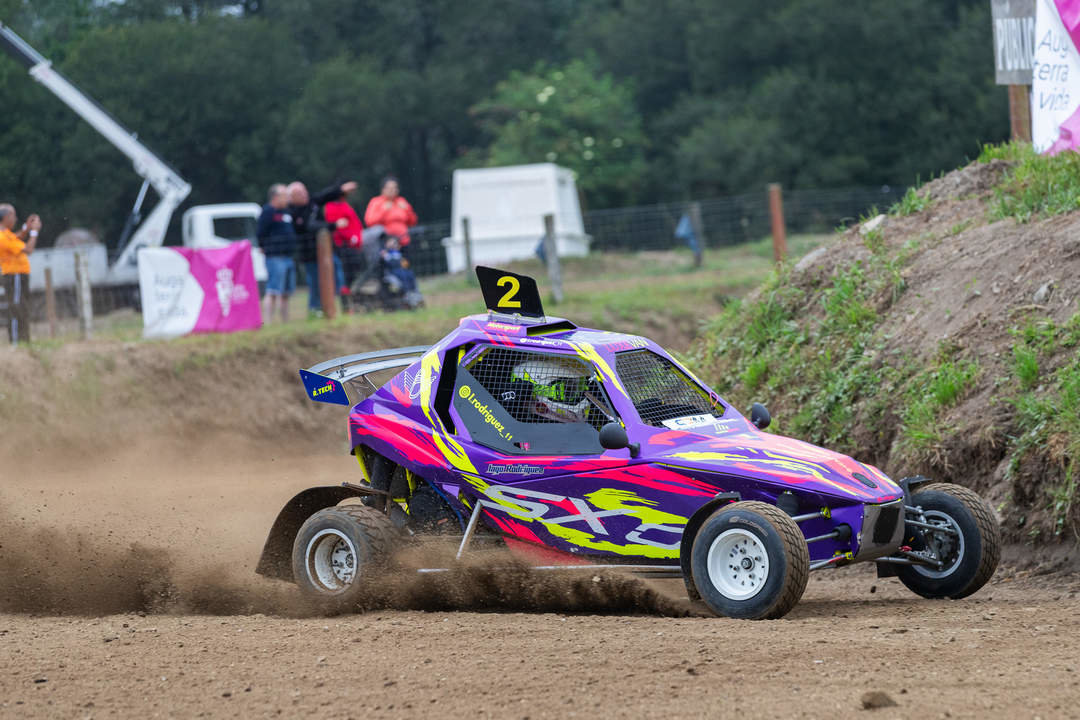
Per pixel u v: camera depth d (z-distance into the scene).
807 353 26.27
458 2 133.75
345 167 126.81
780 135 109.12
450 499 17.80
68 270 63.75
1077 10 26.67
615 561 16.66
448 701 11.42
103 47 116.50
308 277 44.47
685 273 57.53
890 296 25.78
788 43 114.56
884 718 10.33
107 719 11.41
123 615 17.55
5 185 110.25
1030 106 31.12
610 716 10.69
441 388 18.14
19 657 14.06
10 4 114.56
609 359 17.16
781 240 45.69
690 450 16.41
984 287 23.83
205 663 13.47
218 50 119.19
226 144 121.81
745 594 15.11
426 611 17.11
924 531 17.16
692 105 118.62
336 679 12.48
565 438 17.05
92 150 111.31
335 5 133.00
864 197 66.12
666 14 123.94
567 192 78.44
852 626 14.39
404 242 47.41
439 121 129.75
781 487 15.76
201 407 36.59
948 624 14.56
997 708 10.53
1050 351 21.19
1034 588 17.84
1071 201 24.61
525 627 14.91
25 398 34.66
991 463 20.56
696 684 11.60
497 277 18.41
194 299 40.12
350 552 17.36
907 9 109.62
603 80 115.06
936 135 106.00
